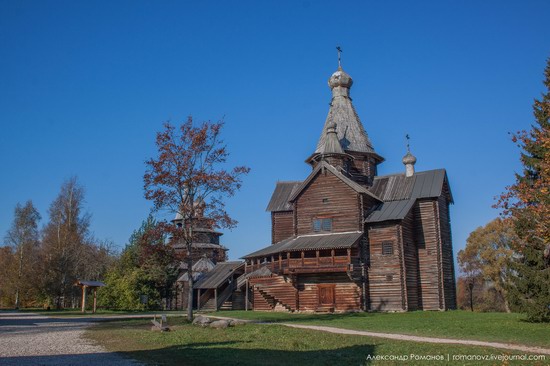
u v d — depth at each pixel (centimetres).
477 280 8312
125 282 6334
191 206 3838
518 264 3053
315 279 4912
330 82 6153
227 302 6300
